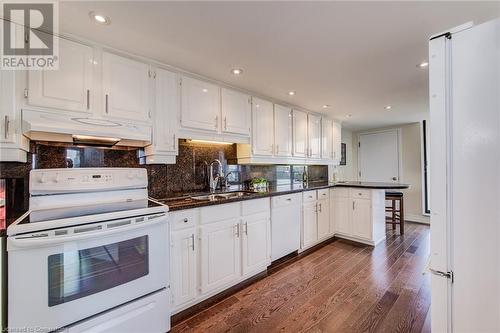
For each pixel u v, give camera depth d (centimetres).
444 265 84
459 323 81
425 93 289
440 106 85
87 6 132
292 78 241
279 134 317
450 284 83
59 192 140
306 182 418
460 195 81
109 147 203
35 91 146
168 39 168
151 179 226
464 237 80
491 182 75
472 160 78
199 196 243
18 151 142
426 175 469
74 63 161
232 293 213
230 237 217
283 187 330
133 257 148
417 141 480
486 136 75
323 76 237
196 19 146
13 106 139
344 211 368
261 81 248
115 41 170
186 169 253
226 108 252
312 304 195
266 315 182
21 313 113
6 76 137
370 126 521
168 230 168
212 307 192
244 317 180
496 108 74
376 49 184
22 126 142
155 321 156
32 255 116
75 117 160
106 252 138
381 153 534
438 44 85
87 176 150
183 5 133
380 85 262
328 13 141
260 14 141
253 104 282
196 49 183
